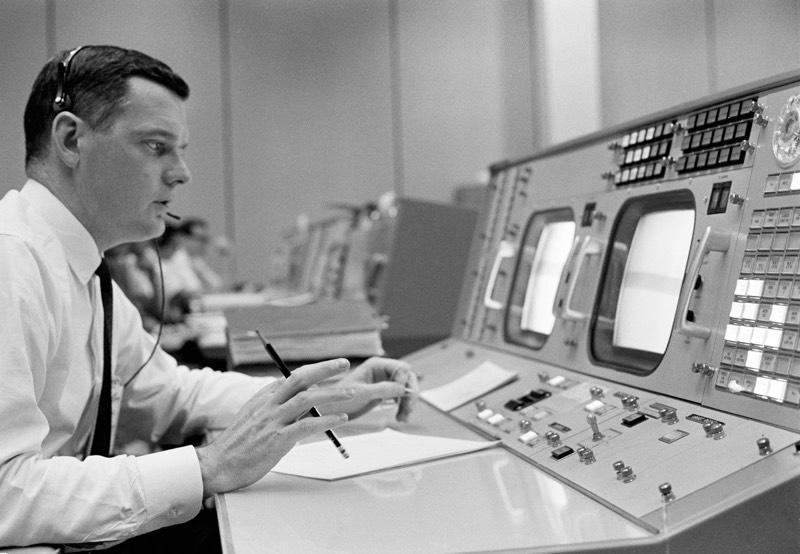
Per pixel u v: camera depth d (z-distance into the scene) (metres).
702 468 0.82
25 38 6.83
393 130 7.48
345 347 1.73
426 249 2.77
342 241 4.02
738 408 0.90
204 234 6.74
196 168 7.20
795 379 0.84
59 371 1.12
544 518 0.78
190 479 0.96
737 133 1.05
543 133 6.43
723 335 0.97
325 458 1.08
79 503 0.93
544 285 1.57
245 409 1.01
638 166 1.29
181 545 1.35
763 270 0.94
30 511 0.92
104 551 1.25
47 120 1.14
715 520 0.72
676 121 1.20
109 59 1.12
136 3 7.07
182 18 7.17
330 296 3.95
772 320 0.90
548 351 1.41
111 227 1.18
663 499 0.78
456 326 1.90
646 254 1.24
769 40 3.39
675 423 0.95
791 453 0.78
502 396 1.35
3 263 1.02
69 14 6.92
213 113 7.23
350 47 7.42
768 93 1.02
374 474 0.99
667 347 1.07
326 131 7.40
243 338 1.70
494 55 7.55
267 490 0.95
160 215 1.20
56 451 1.15
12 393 0.95
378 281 3.03
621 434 0.98
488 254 1.85
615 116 6.25
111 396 1.26
